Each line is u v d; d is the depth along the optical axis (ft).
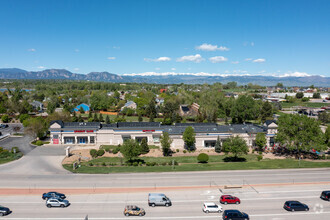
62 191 156.35
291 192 159.43
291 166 209.77
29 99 619.67
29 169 198.59
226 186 164.14
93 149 247.50
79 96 637.71
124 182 172.14
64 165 208.95
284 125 242.99
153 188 162.71
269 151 269.85
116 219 124.98
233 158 243.81
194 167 207.21
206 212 132.77
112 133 279.90
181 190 160.45
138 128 280.51
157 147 273.54
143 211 129.70
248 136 280.31
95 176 183.73
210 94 498.69
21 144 276.41
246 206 140.77
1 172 190.49
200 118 404.77
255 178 182.09
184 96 603.26
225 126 291.17
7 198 146.10
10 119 408.05
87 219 123.24
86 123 285.23
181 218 127.03
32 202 141.49
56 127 276.21
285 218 129.18
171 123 396.57
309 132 230.07
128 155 216.54
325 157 238.27
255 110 402.93
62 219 123.85
